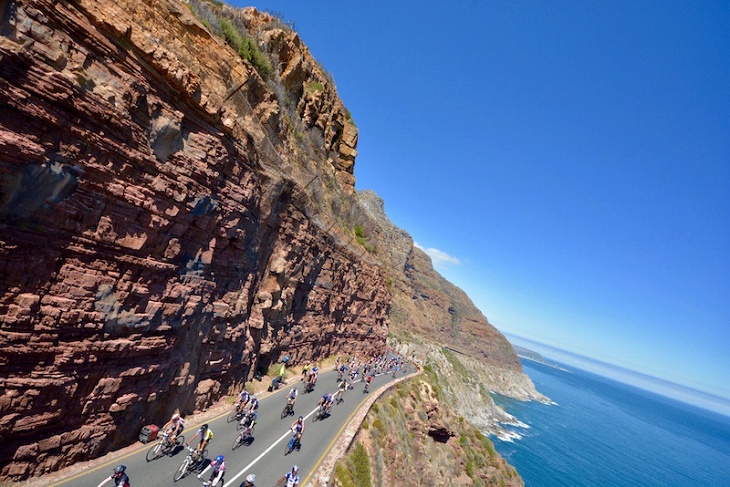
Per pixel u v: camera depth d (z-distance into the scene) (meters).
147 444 15.20
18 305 10.67
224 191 19.14
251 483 13.78
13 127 10.15
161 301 15.68
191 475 14.33
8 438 10.58
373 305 56.41
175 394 17.38
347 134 60.91
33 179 10.62
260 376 28.50
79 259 12.28
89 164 12.12
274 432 20.70
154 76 14.59
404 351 107.12
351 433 23.83
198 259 17.86
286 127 34.50
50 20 11.01
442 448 42.97
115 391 13.74
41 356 11.30
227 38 26.16
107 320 13.19
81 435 12.57
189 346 17.94
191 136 16.66
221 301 20.56
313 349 39.09
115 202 13.18
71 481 11.59
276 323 29.95
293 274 30.75
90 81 12.12
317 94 47.12
